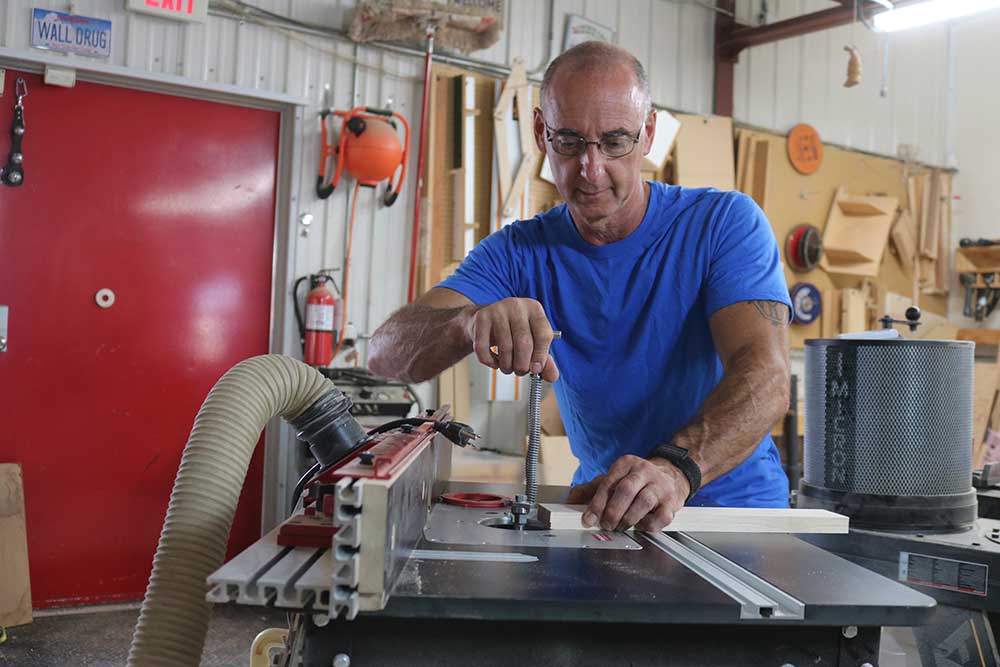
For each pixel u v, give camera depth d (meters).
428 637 0.81
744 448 1.25
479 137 4.03
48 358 3.39
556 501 1.34
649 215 1.51
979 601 1.23
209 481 0.92
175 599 0.88
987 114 5.86
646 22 4.61
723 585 0.86
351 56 3.78
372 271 3.84
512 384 3.99
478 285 1.58
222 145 3.66
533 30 4.25
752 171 4.93
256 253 3.74
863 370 1.40
